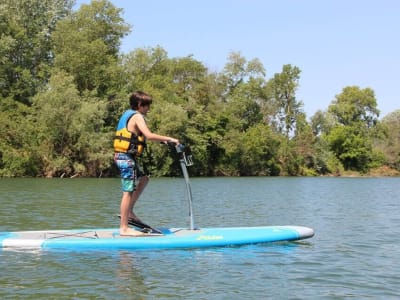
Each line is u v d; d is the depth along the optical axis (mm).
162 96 57375
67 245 7781
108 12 56719
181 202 18047
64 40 52250
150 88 56062
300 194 25234
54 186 27891
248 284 6043
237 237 8258
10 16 53000
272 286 5984
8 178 40156
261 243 8422
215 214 14180
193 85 64812
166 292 5637
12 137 44094
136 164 8078
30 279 6074
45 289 5680
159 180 41625
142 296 5469
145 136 7926
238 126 63406
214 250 7902
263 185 35750
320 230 11094
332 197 23344
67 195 20594
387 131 84875
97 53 51938
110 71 51938
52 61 55219
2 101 47875
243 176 61688
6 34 51656
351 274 6664
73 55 51250
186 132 53844
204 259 7285
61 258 7145
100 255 7379
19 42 52688
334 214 14789
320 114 83188
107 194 21422
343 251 8281
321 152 73312
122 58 60625
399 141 81000
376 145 81375
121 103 51375
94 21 56219
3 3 54031
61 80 44719
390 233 10656
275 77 77875
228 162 60719
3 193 21500
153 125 51094
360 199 22141
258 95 72438
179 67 65000
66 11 58812
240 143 60938
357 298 5582
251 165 63188
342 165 75812
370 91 85625
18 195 20266
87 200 18000
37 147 43406
